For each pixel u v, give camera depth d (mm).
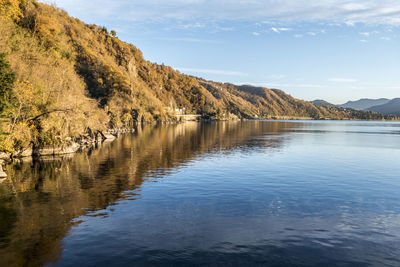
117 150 54156
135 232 15297
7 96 34688
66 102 51750
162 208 19609
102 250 13133
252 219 17594
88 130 70062
